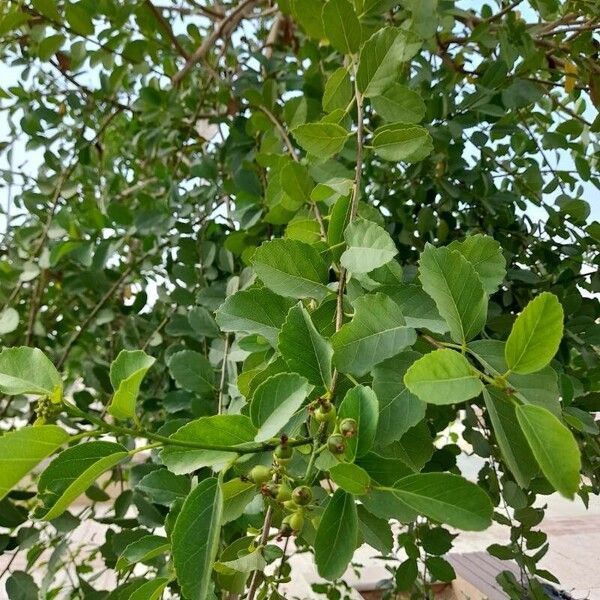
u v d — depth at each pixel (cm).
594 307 80
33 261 121
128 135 146
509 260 83
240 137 106
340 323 45
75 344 131
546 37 93
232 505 43
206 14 145
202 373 76
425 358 31
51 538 96
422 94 85
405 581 75
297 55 122
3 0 97
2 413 110
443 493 30
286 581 70
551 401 35
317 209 65
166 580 42
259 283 62
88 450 35
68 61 127
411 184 93
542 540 75
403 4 71
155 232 109
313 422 42
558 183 93
